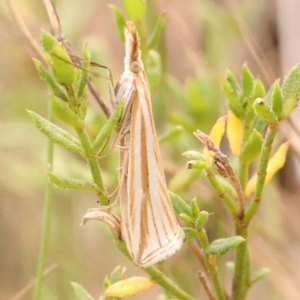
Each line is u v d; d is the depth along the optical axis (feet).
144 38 0.39
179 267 0.44
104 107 0.38
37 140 0.54
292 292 0.46
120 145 0.34
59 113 0.32
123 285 0.33
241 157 0.35
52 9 0.37
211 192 0.44
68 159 0.45
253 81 0.35
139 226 0.33
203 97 0.43
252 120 0.35
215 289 0.34
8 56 0.55
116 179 0.42
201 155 0.34
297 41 0.55
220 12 0.55
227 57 0.54
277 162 0.35
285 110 0.33
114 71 0.43
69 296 0.53
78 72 0.33
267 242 0.51
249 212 0.34
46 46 0.32
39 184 0.55
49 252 0.55
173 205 0.34
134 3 0.38
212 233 0.45
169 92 0.48
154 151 0.34
